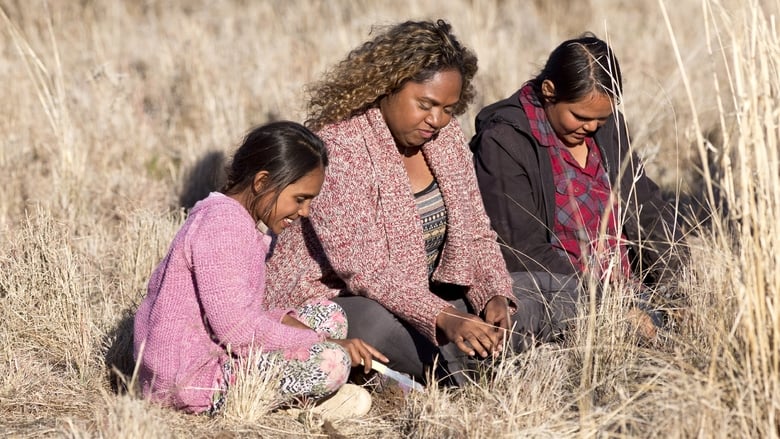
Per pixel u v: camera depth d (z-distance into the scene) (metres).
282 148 7.28
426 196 8.27
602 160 9.02
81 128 14.66
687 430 6.37
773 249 6.41
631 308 8.23
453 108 8.21
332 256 7.92
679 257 8.48
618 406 6.92
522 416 7.04
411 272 8.00
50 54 18.30
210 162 13.58
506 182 8.80
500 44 19.08
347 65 8.02
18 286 9.23
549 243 8.98
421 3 22.83
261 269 7.50
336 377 7.50
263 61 17.92
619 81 8.59
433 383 7.43
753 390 6.47
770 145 6.38
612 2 23.92
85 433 6.75
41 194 12.47
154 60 18.70
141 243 10.44
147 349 7.45
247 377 7.40
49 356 8.67
